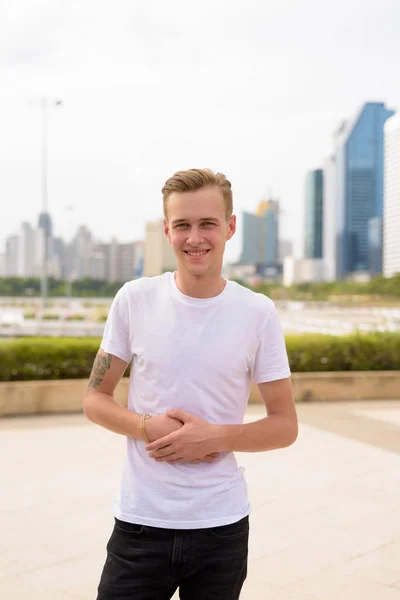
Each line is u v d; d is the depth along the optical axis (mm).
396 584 3949
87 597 3736
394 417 9531
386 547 4547
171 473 1970
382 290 121750
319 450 7480
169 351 2014
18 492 5781
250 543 4602
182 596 2102
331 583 3957
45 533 4758
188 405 2012
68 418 9219
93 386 2174
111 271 181875
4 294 132125
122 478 2066
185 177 2002
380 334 12070
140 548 1967
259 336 2082
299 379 10898
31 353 9867
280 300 126062
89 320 54250
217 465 2000
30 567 4152
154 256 104938
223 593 1996
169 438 1913
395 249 152625
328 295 124875
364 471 6582
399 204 151375
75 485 6004
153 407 2035
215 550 1973
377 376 11227
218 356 2012
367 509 5383
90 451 7328
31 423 8875
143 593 1990
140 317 2076
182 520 1948
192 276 2016
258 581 3979
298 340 11547
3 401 9312
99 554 4371
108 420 2051
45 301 52125
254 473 6484
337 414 9758
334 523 5031
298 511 5312
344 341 11664
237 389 2061
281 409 2127
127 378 9859
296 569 4160
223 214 2035
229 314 2047
